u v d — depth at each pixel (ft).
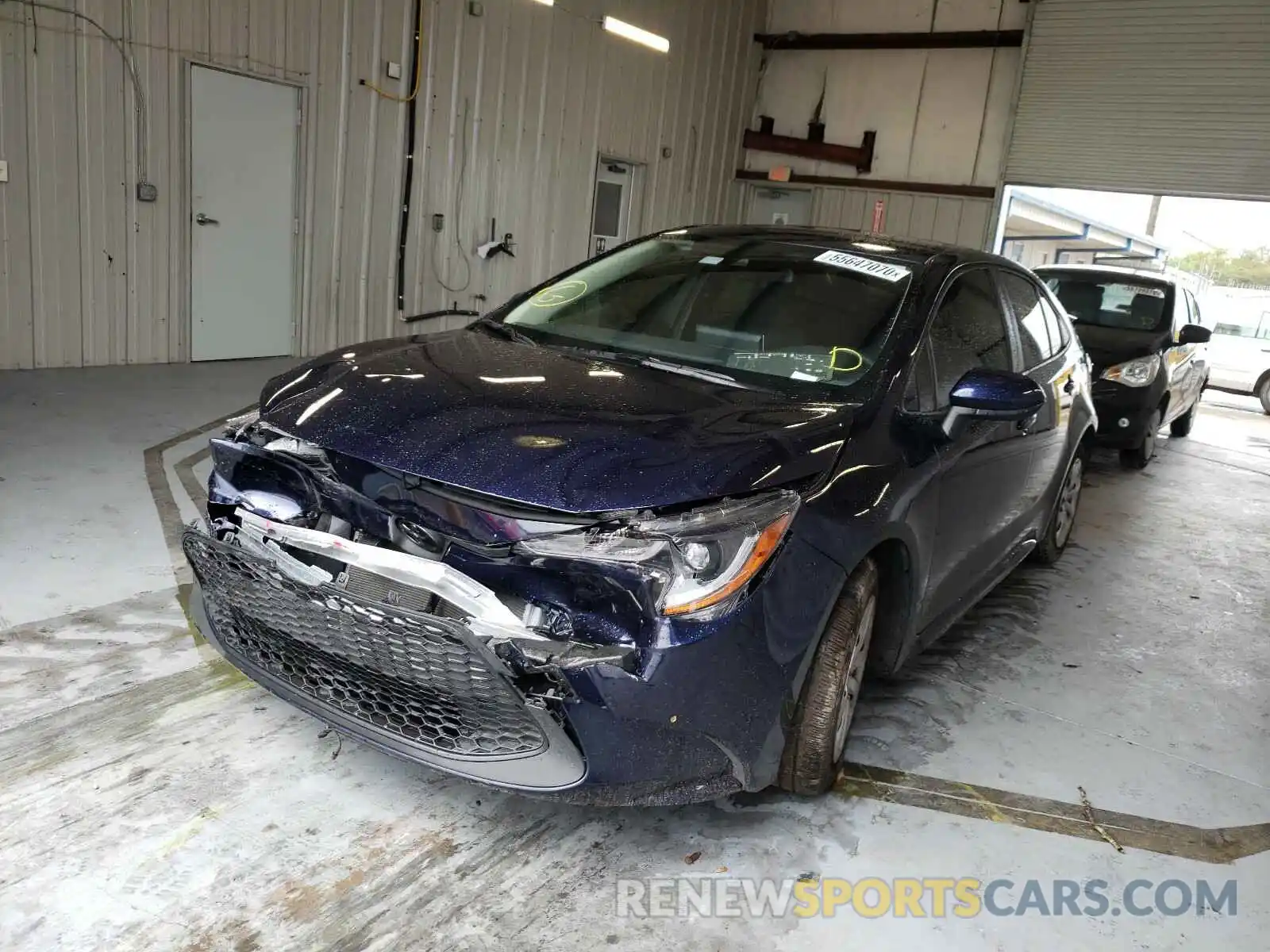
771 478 6.93
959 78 40.29
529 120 33.63
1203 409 43.37
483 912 6.64
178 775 7.72
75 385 20.75
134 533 12.49
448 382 7.86
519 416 7.20
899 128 41.81
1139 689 11.46
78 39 21.26
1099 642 12.82
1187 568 16.70
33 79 20.72
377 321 29.99
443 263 31.78
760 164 45.29
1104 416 23.84
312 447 7.31
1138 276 26.58
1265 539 19.30
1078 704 10.88
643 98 38.60
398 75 28.63
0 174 20.57
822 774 7.90
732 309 9.77
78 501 13.47
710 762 6.81
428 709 6.73
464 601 6.45
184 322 24.80
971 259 11.12
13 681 8.72
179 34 23.04
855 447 7.89
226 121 24.54
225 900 6.46
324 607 6.57
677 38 39.52
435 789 7.93
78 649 9.39
